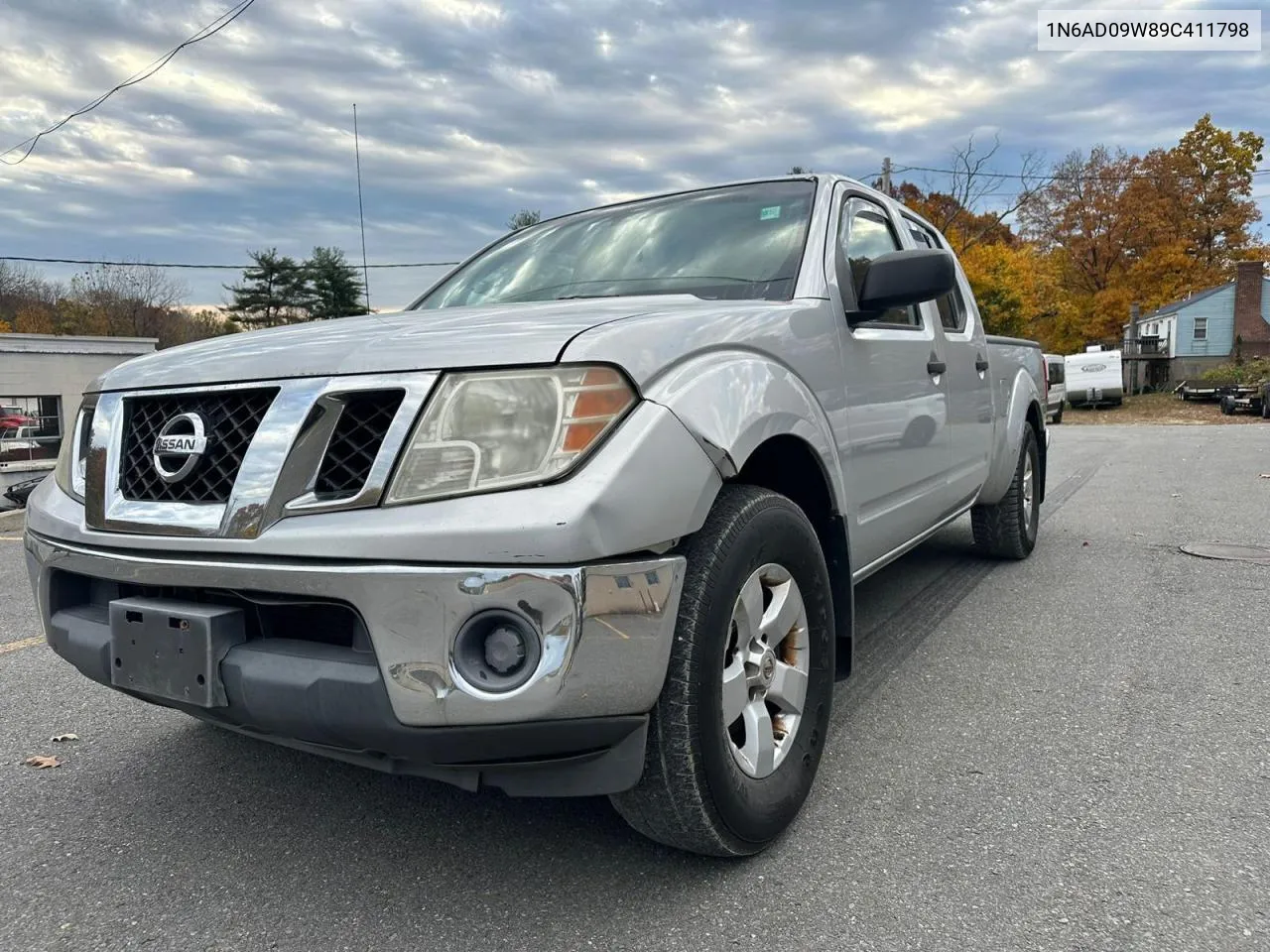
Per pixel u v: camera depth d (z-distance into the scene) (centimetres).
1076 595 491
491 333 201
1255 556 577
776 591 241
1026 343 579
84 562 218
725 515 216
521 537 174
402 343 201
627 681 185
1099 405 4159
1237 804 254
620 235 349
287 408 196
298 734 193
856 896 214
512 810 264
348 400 194
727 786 211
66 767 302
